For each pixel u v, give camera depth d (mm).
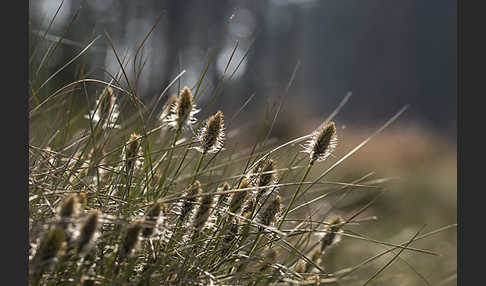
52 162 1005
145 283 938
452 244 1634
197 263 960
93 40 1028
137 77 1018
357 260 1254
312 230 1001
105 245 950
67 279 928
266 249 1001
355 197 1419
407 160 3482
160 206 935
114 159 1020
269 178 990
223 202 986
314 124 2846
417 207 2119
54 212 939
